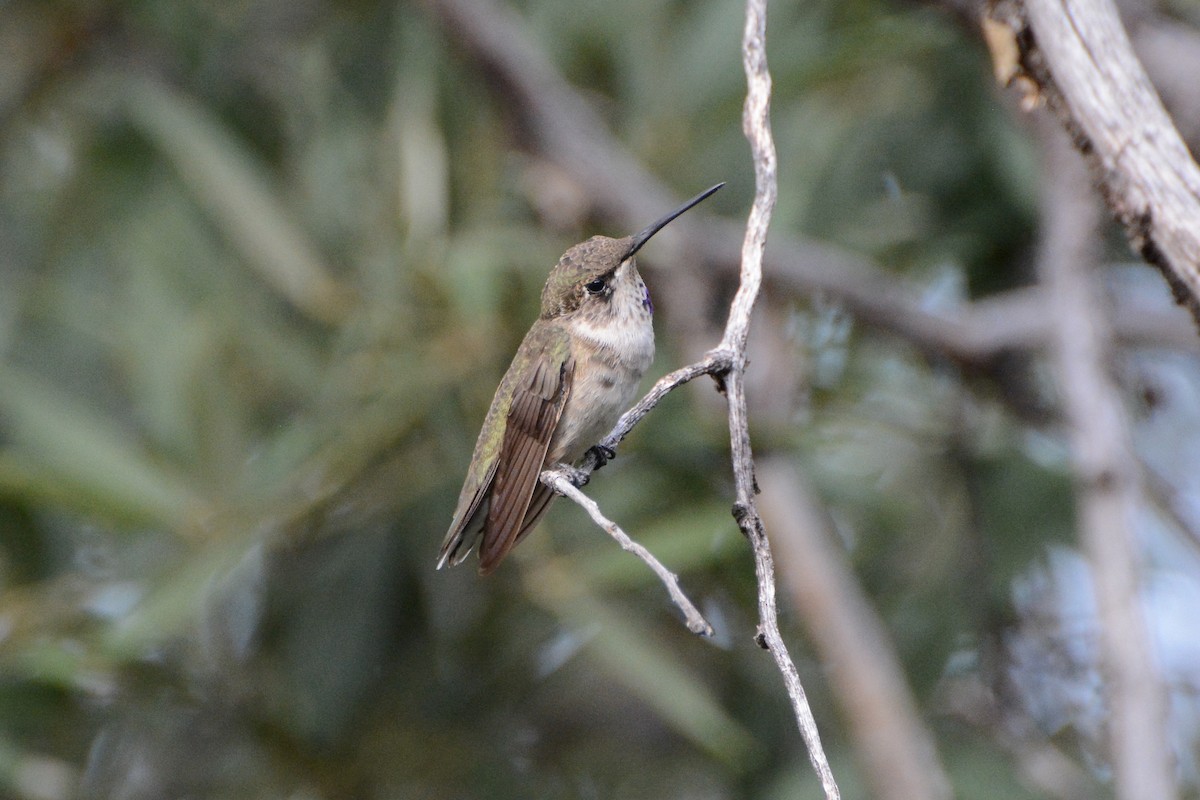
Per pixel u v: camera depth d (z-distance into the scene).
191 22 9.12
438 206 7.95
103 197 8.70
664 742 9.10
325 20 9.24
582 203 8.58
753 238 4.80
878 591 8.66
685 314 8.41
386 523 8.49
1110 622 5.55
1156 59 6.71
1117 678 5.42
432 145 8.20
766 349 8.38
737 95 8.64
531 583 7.30
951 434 8.65
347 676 8.30
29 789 7.98
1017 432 8.79
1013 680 8.39
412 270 7.64
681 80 8.84
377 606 8.42
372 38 9.02
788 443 7.70
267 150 9.17
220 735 8.29
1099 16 4.53
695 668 8.47
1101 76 4.49
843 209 9.02
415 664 8.46
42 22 9.16
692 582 8.40
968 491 8.60
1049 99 4.66
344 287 7.88
